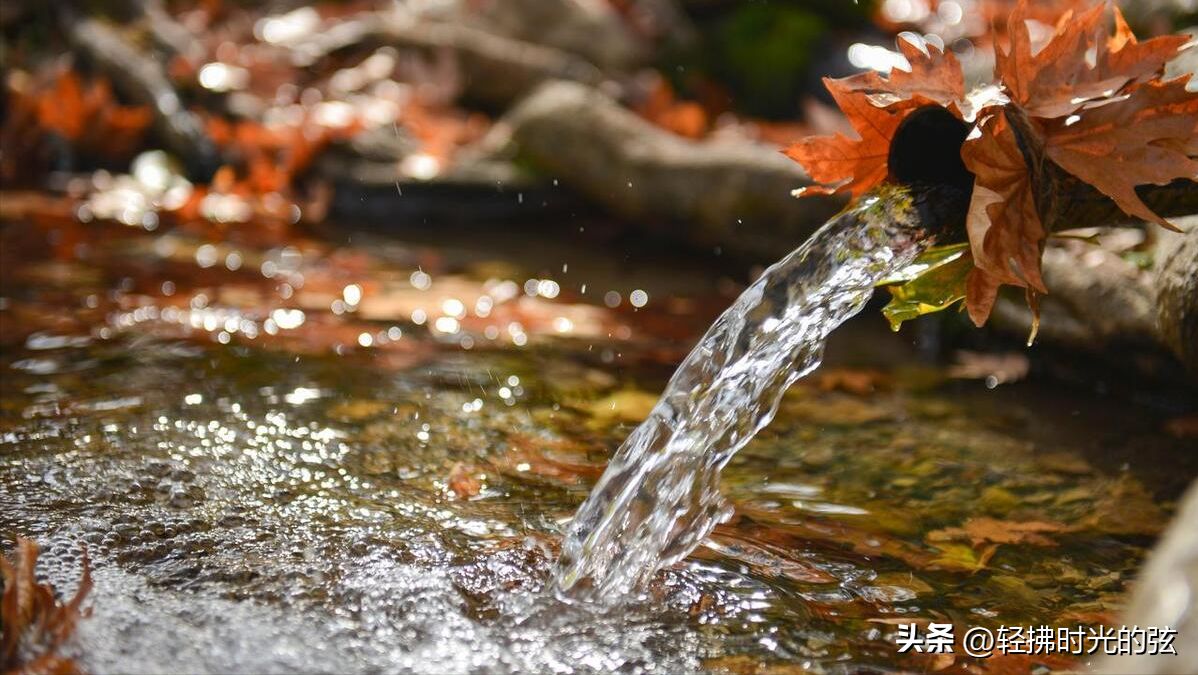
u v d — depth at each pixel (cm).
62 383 343
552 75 704
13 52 715
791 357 241
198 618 212
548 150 603
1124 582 247
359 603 222
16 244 514
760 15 750
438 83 704
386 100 685
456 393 358
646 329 439
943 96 213
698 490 244
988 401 369
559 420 338
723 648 214
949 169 228
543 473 296
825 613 229
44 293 441
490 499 277
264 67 709
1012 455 322
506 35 757
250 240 550
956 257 224
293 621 214
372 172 620
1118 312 368
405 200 614
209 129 645
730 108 721
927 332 443
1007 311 407
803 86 720
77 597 211
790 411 356
